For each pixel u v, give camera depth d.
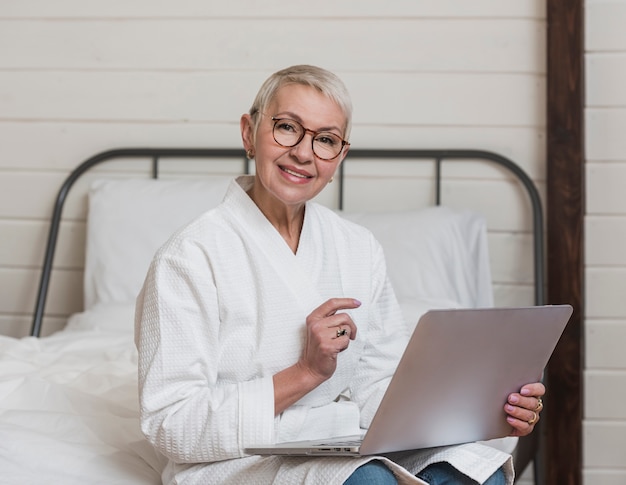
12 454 1.58
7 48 3.20
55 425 1.73
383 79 3.08
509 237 3.06
